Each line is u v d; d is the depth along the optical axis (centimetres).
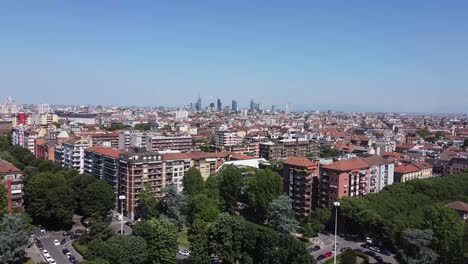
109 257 17962
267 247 19588
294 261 18900
